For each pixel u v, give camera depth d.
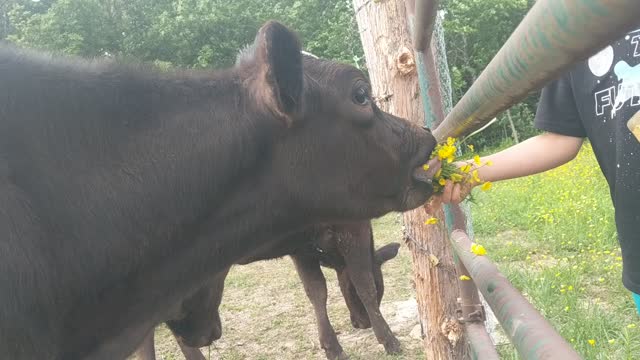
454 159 2.56
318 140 2.17
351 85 2.20
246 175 2.13
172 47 19.80
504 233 8.09
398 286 6.61
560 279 5.34
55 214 1.84
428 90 2.60
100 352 2.05
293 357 5.20
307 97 2.14
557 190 9.84
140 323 2.11
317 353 5.23
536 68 0.77
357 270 4.91
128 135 1.98
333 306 6.36
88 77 1.99
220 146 2.06
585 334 4.10
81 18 18.95
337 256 5.01
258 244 2.29
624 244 1.97
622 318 4.48
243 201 2.16
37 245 1.77
